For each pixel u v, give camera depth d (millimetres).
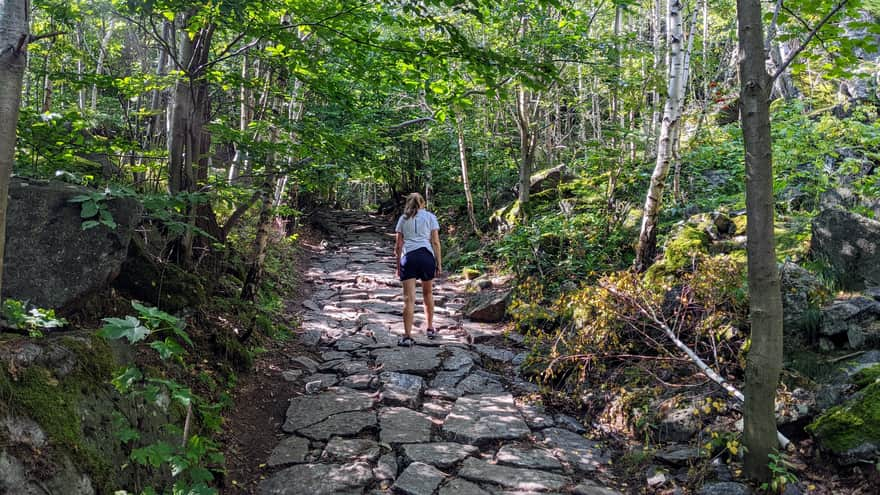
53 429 2311
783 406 3629
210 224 6117
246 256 8242
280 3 4695
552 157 15375
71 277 3318
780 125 7047
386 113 11883
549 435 4168
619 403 4309
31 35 2082
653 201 6539
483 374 5406
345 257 13266
